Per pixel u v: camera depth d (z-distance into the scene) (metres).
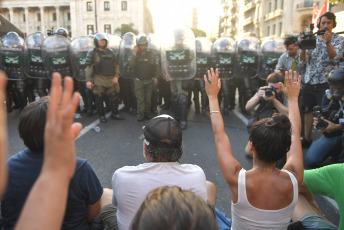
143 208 0.65
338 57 4.04
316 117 3.42
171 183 1.47
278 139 1.45
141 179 1.46
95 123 5.93
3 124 0.39
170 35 5.45
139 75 5.77
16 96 6.98
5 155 0.39
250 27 45.91
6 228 1.50
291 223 1.79
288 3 33.19
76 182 1.50
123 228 1.50
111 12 55.16
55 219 0.50
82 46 6.53
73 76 6.64
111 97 6.07
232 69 6.51
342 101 3.29
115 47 7.41
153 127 1.55
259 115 3.47
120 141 4.80
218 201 2.90
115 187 1.52
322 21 4.05
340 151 3.40
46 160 0.51
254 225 1.48
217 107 1.80
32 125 1.41
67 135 0.51
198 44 6.45
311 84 4.18
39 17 62.88
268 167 1.52
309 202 2.07
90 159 4.00
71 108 0.50
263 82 6.60
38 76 6.34
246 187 1.47
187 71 5.39
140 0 54.50
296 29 33.16
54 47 6.26
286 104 3.35
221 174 3.54
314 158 3.50
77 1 55.03
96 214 1.71
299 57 4.27
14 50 6.07
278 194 1.46
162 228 0.59
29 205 0.50
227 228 2.00
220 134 1.72
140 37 5.54
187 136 5.12
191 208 0.62
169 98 7.40
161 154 1.52
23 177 1.43
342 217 1.65
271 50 6.23
